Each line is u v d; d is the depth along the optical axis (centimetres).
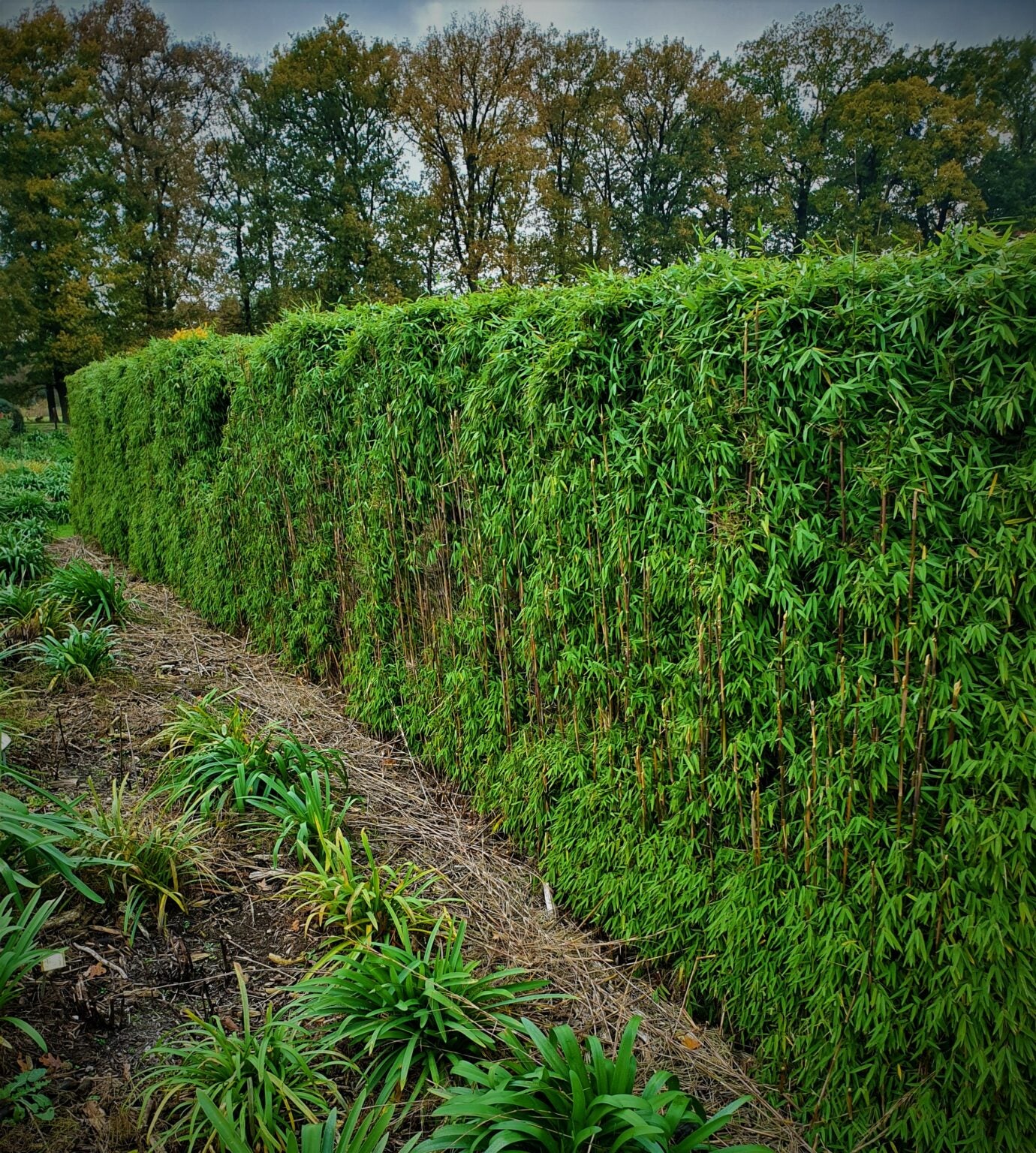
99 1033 209
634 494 257
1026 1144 175
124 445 855
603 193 2503
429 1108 197
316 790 318
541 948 278
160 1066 191
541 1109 177
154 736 397
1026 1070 179
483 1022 223
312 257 2562
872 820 198
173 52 2506
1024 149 2072
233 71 2650
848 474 200
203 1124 173
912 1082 191
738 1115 210
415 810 370
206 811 315
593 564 281
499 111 2236
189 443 678
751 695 225
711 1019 245
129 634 588
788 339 206
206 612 670
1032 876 171
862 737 199
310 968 247
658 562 248
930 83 2155
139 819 304
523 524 318
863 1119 197
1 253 2497
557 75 2305
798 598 208
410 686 422
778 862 222
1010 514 170
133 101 2516
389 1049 212
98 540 991
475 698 362
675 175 2427
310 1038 213
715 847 246
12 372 2656
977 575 176
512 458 320
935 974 184
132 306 2439
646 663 264
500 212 2314
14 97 2400
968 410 176
